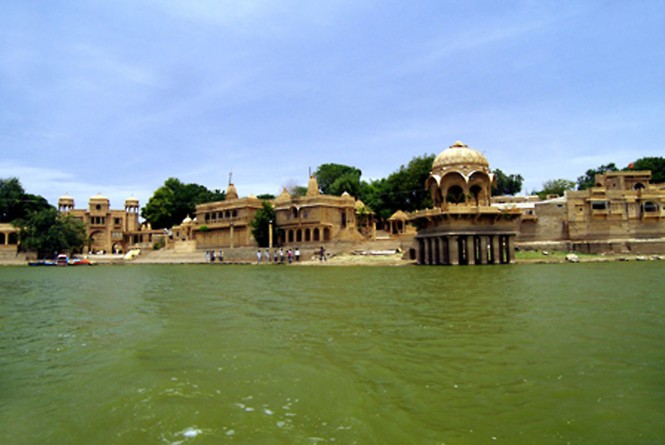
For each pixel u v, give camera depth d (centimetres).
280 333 1188
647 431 577
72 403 723
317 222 6806
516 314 1384
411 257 5462
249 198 7919
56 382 834
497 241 4572
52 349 1099
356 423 609
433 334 1125
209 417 641
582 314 1366
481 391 723
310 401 695
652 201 5869
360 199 8881
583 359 887
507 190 10856
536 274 2969
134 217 11112
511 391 720
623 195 5906
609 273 2944
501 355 923
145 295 2269
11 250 8262
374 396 710
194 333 1220
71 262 7806
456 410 650
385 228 8556
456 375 803
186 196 11575
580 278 2577
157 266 6856
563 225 5969
